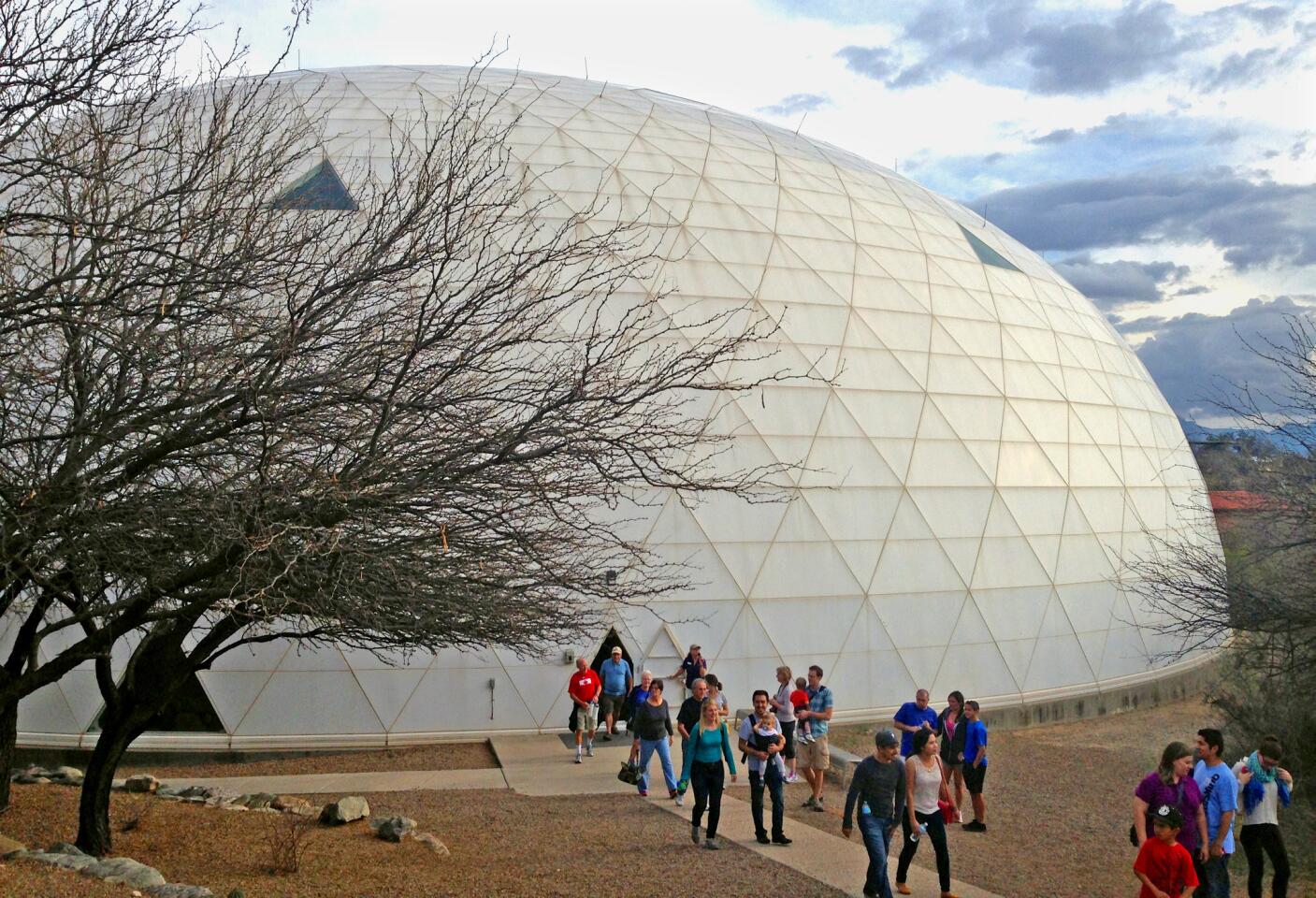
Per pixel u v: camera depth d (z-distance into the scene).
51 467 10.13
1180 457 31.48
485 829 14.66
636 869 12.55
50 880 9.31
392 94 27.70
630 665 21.42
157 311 9.59
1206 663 29.16
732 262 24.97
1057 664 24.84
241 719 20.11
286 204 11.62
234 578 9.98
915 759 11.84
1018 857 14.88
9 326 9.77
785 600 22.34
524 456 9.85
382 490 9.38
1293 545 19.86
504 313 10.91
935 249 28.72
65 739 19.72
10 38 9.20
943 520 24.05
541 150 26.11
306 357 9.98
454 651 21.05
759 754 14.05
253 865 12.09
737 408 23.06
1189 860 10.09
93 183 10.78
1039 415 26.61
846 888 11.98
